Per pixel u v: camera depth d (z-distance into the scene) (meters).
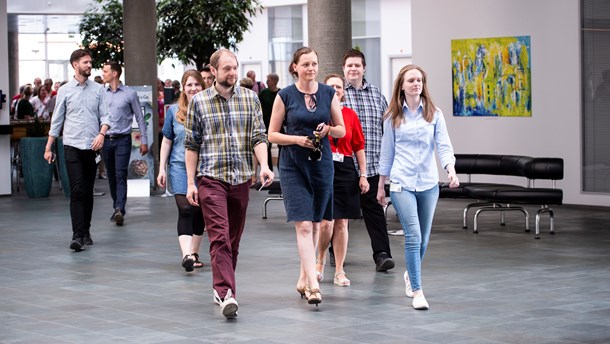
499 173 23.33
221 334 11.57
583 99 25.59
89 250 18.73
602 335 11.23
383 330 11.60
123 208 22.53
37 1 41.59
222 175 12.74
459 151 28.08
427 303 12.93
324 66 23.09
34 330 11.98
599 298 13.42
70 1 42.12
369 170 15.73
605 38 25.20
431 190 12.83
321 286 14.54
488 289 14.16
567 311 12.56
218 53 12.83
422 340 11.07
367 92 15.79
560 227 21.44
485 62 27.36
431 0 28.36
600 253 17.64
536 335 11.24
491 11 27.12
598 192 25.38
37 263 17.20
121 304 13.50
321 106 12.83
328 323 12.05
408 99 12.84
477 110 27.62
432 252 17.86
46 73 66.12
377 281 14.91
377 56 49.53
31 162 29.31
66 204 27.47
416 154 12.76
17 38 62.25
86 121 18.73
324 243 14.40
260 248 18.62
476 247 18.48
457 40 27.91
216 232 12.58
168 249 18.77
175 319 12.47
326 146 12.87
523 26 26.55
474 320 12.09
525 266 16.22
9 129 29.28
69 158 18.75
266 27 54.06
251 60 55.09
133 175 29.33
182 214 15.98
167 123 15.92
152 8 31.64
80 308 13.28
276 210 25.16
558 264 16.41
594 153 25.44
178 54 39.06
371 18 49.53
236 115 12.84
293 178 12.77
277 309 12.95
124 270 16.34
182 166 15.91
